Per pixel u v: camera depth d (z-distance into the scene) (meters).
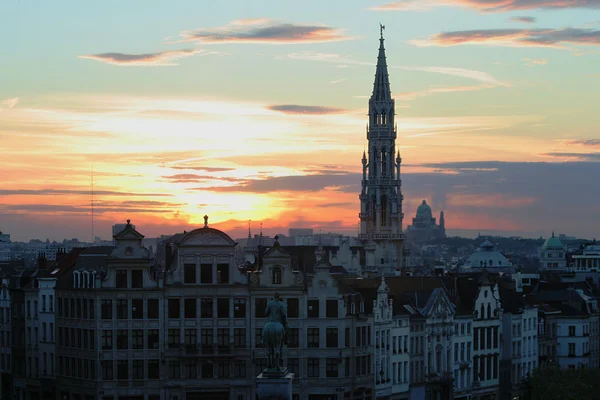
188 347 197.88
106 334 196.62
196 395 198.38
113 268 197.00
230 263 199.25
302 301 199.25
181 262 198.62
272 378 134.00
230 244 199.12
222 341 199.00
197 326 198.50
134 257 197.50
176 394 197.88
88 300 198.00
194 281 198.75
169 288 197.88
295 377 199.12
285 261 199.75
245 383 198.88
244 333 199.25
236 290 198.88
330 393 199.00
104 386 196.00
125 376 196.75
